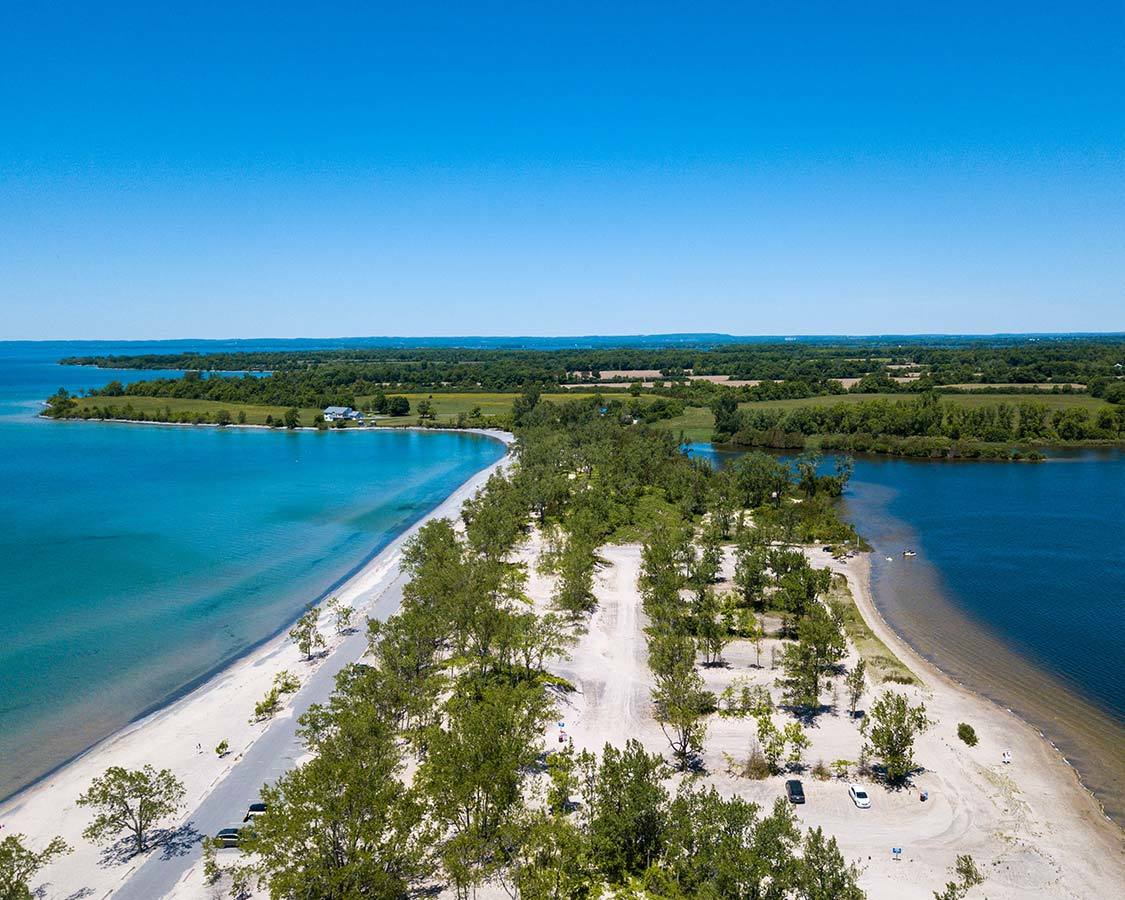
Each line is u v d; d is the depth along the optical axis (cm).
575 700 7169
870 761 6131
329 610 9675
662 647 6919
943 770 6038
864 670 7831
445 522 11494
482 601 7762
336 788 4300
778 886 3962
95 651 8575
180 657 8431
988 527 13975
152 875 4781
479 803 4878
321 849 4159
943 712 6994
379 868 4134
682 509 14538
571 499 14700
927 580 11000
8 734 6738
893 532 13725
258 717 6812
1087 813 5575
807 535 12988
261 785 5716
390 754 5225
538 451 18650
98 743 6556
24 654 8481
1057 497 16450
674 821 4531
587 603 9681
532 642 7412
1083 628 9112
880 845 5150
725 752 6288
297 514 15650
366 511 15988
